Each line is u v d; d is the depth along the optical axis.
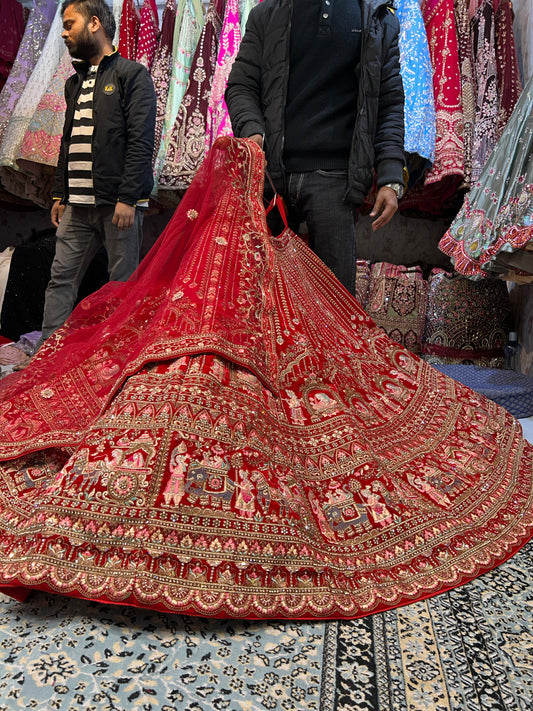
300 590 0.93
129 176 2.51
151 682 0.75
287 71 1.92
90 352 1.41
